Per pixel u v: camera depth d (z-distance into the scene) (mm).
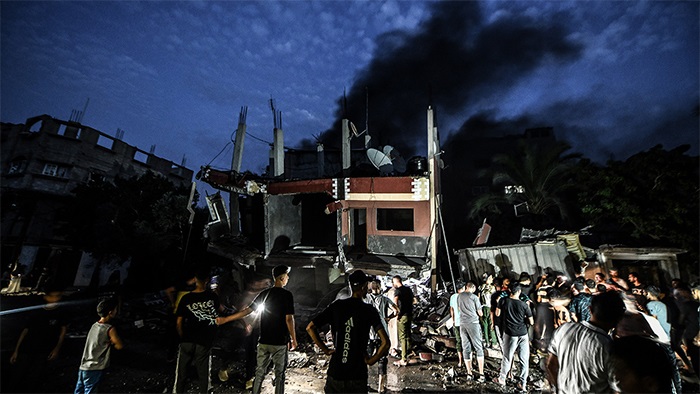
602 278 8477
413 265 11125
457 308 6730
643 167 12141
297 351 7473
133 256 17891
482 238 14023
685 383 5531
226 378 5887
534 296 8141
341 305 3562
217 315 4574
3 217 21719
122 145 27562
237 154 14883
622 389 1814
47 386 5383
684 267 11195
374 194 12352
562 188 17078
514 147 27375
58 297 4656
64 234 18641
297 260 12430
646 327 4520
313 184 13055
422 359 6984
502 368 5672
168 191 18875
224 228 13820
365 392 3238
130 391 5410
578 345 2467
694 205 11391
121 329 8727
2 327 8812
